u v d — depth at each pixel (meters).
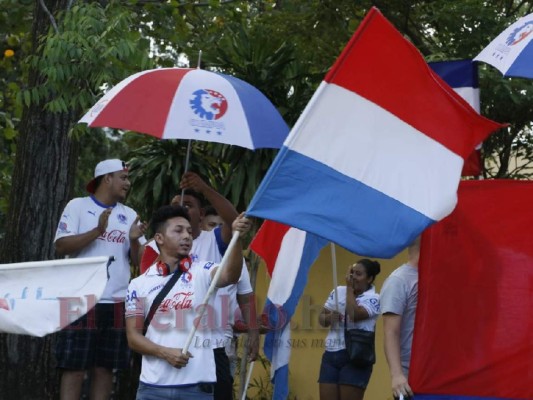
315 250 12.87
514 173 19.64
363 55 9.45
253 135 11.27
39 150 15.59
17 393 15.17
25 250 15.47
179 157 17.33
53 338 15.40
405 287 10.16
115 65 14.92
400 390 9.80
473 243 10.02
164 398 10.04
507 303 9.94
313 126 9.41
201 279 10.14
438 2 19.31
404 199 9.36
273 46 18.02
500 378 9.88
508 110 18.64
